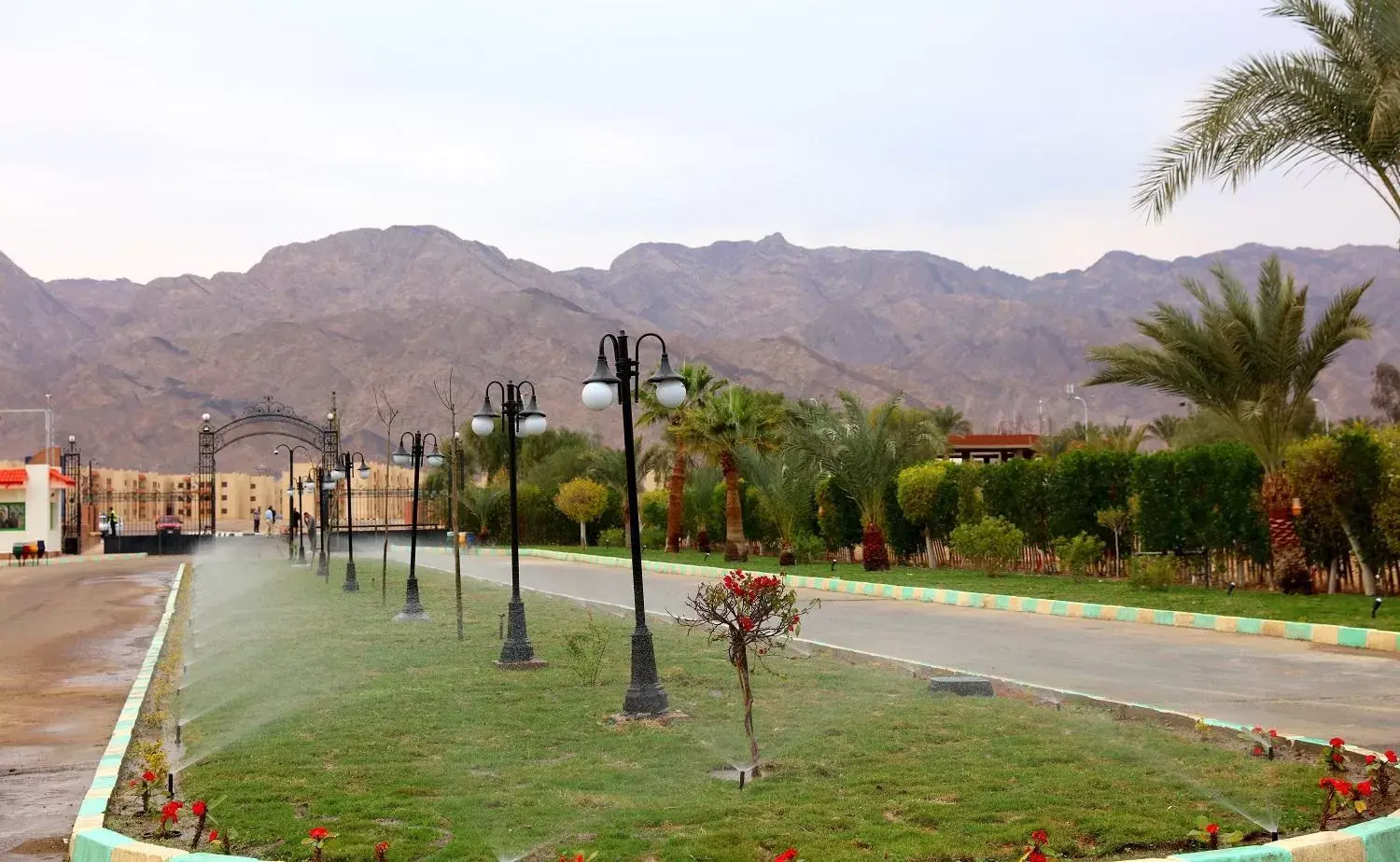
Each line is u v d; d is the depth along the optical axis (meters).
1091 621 19.91
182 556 56.88
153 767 8.07
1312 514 22.66
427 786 8.14
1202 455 24.80
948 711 10.79
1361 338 21.48
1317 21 17.55
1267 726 10.08
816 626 19.42
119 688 14.26
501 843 6.73
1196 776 8.05
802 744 9.38
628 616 21.28
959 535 29.83
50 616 25.22
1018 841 6.58
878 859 6.28
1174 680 12.80
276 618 22.12
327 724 10.59
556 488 61.88
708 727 10.23
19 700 13.38
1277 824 6.86
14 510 57.78
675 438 41.34
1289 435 22.97
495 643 17.08
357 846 6.70
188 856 6.25
